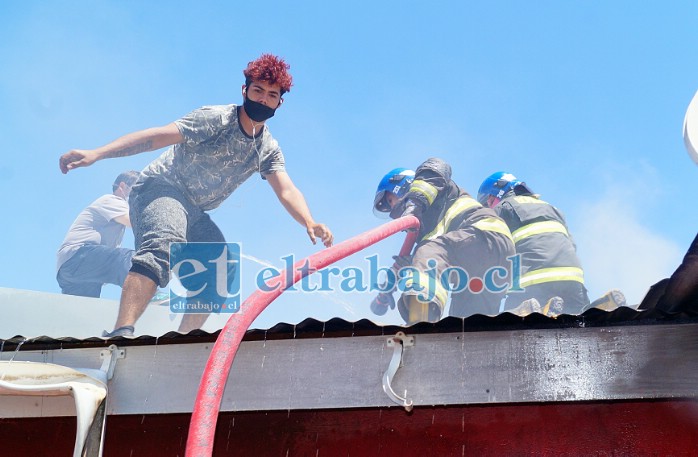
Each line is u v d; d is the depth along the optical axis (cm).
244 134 418
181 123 411
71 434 269
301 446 256
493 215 432
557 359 225
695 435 236
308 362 236
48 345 249
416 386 228
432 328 231
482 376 226
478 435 248
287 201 435
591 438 241
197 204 424
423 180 439
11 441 271
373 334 235
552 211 447
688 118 210
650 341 223
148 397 240
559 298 406
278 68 405
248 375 237
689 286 212
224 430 260
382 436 253
